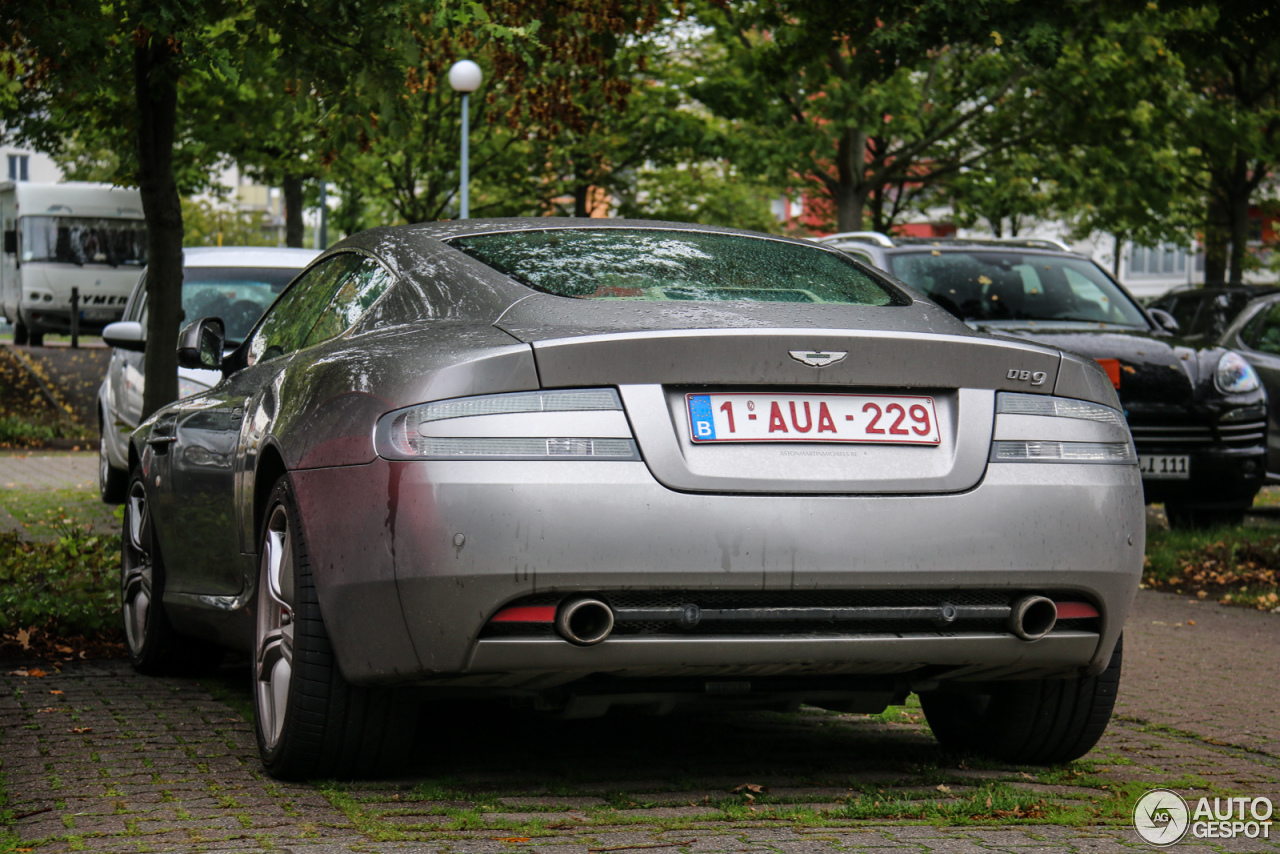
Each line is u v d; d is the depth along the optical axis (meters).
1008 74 26.39
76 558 8.61
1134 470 4.19
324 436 4.04
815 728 5.39
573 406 3.69
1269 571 10.38
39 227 31.64
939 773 4.59
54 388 23.70
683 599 3.72
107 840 3.53
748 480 3.72
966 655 3.97
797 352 3.80
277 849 3.45
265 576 4.44
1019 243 12.60
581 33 10.73
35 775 4.29
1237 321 14.17
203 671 6.30
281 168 28.12
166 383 8.98
